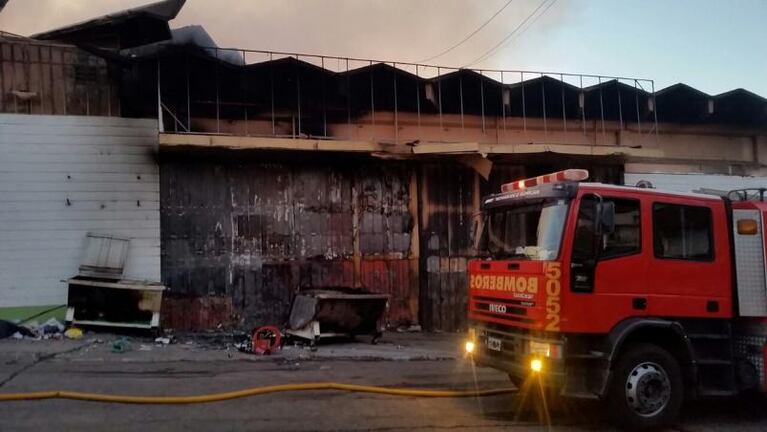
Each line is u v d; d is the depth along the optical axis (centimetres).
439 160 1476
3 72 1221
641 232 672
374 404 734
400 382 876
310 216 1402
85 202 1251
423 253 1473
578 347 632
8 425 593
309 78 1380
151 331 1180
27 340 1084
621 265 655
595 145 1628
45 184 1233
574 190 647
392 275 1449
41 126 1236
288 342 1192
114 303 1177
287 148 1296
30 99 1234
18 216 1215
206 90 1370
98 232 1254
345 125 1480
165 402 697
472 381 900
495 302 707
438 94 1472
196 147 1262
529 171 1566
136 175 1284
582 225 646
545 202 675
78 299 1173
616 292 649
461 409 729
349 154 1388
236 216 1353
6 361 898
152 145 1296
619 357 642
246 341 1165
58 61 1253
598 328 635
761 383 695
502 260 706
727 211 722
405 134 1521
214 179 1345
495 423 670
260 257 1361
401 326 1445
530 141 1603
